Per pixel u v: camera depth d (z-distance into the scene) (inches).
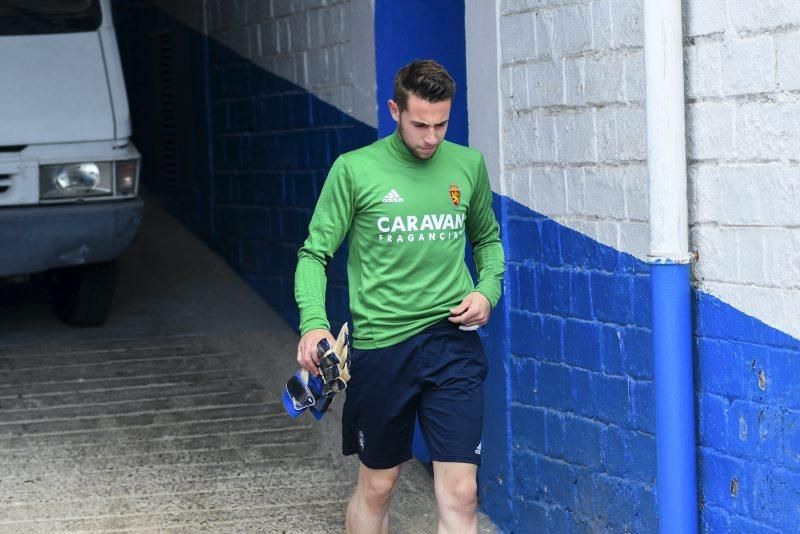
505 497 237.9
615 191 198.5
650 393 195.0
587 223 206.5
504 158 228.8
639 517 200.1
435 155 187.8
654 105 179.3
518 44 221.1
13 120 322.3
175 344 345.7
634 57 191.2
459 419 189.2
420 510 247.8
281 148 357.1
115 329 361.4
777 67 166.9
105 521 239.9
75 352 340.5
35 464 267.6
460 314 188.9
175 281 399.2
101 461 269.9
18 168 319.9
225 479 261.0
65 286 365.1
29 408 300.2
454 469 189.5
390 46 287.1
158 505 247.6
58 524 238.1
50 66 331.6
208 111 409.4
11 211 318.7
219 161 405.4
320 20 321.7
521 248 226.7
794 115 164.9
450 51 273.9
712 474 184.2
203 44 407.8
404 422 194.5
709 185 179.9
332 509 245.8
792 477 170.1
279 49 351.3
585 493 213.9
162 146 462.3
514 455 234.5
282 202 361.1
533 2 215.8
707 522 185.8
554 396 220.5
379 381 191.2
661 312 182.1
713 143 178.4
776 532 173.6
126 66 490.6
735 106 174.1
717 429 182.7
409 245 186.2
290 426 289.9
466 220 198.2
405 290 188.1
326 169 328.2
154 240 433.4
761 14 168.7
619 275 199.5
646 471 197.8
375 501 202.2
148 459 271.3
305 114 337.4
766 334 172.2
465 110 270.2
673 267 181.0
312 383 183.0
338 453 274.1
